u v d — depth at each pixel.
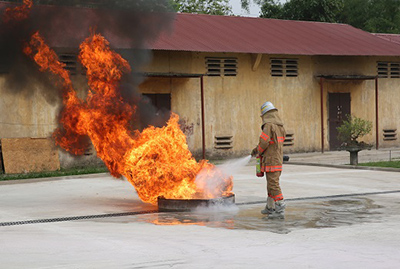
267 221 8.55
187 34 21.20
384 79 25.78
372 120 25.48
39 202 11.03
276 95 23.08
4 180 15.13
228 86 22.03
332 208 9.77
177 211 9.50
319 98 24.14
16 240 7.27
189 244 6.93
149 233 7.69
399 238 7.21
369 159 20.02
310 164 18.42
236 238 7.28
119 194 12.13
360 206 9.98
